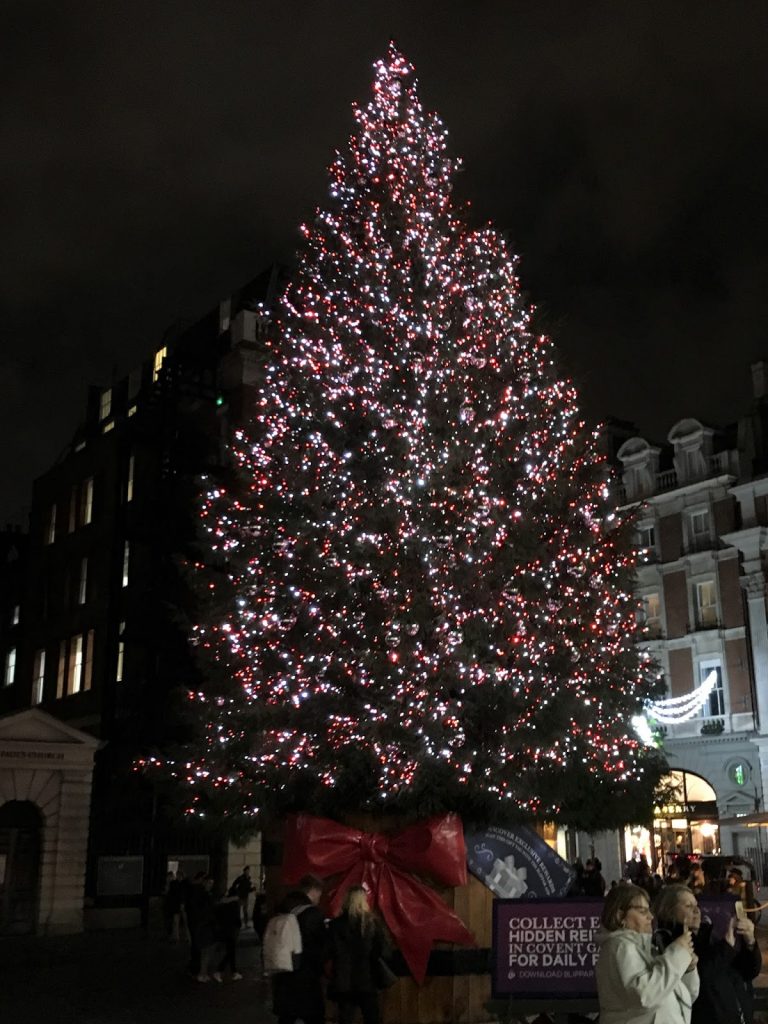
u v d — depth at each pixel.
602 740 14.33
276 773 14.22
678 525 46.97
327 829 13.29
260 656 15.09
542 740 13.44
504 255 17.92
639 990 5.59
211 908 19.27
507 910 9.93
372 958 10.55
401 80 19.12
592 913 9.81
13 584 52.00
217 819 14.52
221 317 44.81
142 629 36.19
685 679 45.25
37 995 17.02
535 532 15.28
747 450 44.97
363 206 18.05
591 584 15.27
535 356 17.12
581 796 14.52
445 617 14.13
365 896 10.93
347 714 14.05
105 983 18.62
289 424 16.92
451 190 19.22
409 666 13.72
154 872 32.91
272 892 15.21
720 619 44.47
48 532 46.38
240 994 17.11
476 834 13.61
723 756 43.00
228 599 15.98
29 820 30.19
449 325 16.52
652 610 47.12
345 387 16.08
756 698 42.28
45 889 29.70
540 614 14.33
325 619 14.49
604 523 16.52
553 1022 10.35
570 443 16.38
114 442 42.41
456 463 15.12
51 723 30.38
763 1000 9.22
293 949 10.18
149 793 32.69
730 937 7.29
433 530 14.84
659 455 49.44
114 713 37.12
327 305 17.38
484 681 13.80
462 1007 12.93
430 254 17.27
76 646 41.91
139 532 37.75
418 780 13.23
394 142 18.56
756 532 43.22
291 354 17.44
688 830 43.22
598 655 14.77
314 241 18.67
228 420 39.66
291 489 15.90
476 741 13.82
